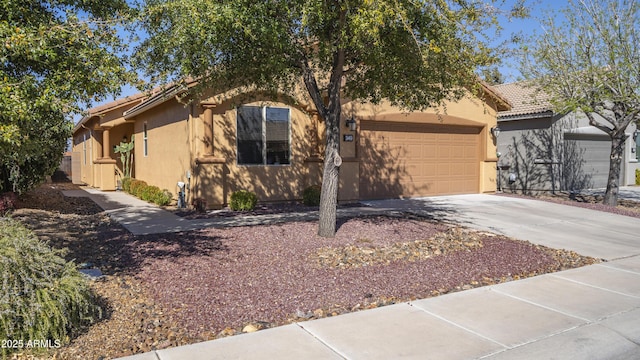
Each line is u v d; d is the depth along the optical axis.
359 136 14.02
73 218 10.73
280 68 7.58
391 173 14.83
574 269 7.29
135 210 12.15
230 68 8.07
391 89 8.88
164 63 7.53
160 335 4.32
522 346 4.29
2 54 4.66
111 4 6.13
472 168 16.73
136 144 18.62
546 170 18.12
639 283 6.52
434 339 4.38
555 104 13.73
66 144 12.05
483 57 7.73
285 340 4.27
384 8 6.50
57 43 5.07
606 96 12.75
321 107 8.41
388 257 7.14
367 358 3.94
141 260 6.72
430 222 10.34
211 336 4.36
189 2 6.41
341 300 5.39
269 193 12.89
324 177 8.37
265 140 12.77
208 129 11.77
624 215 12.68
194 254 7.05
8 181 11.58
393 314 5.01
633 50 12.37
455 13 7.41
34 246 4.36
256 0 6.85
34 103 4.68
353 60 8.76
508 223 11.05
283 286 5.73
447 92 9.11
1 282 3.89
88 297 4.50
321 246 7.61
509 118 18.98
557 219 11.84
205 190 11.77
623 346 4.38
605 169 21.03
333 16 7.46
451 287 6.10
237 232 8.67
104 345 4.08
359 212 11.64
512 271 6.98
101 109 17.81
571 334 4.62
